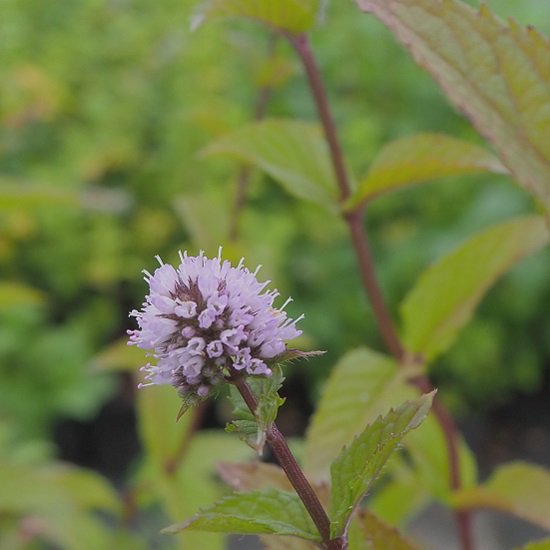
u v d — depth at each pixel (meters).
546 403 0.80
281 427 0.78
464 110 0.19
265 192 0.77
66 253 0.76
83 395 0.69
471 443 0.76
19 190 0.36
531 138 0.19
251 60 0.41
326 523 0.19
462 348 0.74
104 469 0.75
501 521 0.66
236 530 0.19
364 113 0.83
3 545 0.44
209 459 0.37
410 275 0.73
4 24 0.88
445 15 0.19
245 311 0.19
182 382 0.19
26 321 0.70
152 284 0.19
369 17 0.85
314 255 0.76
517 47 0.19
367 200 0.28
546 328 0.76
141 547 0.42
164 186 0.79
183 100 0.80
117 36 0.88
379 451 0.19
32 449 0.58
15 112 0.77
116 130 0.81
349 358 0.28
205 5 0.26
